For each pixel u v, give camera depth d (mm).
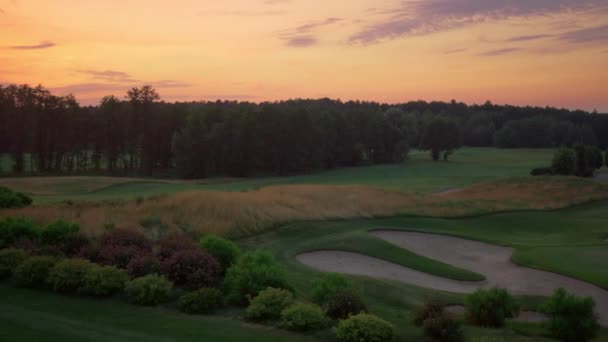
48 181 51031
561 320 10844
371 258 22703
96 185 50969
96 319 9578
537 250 24234
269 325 9984
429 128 110250
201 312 10688
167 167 93312
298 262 21094
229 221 24859
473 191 48875
